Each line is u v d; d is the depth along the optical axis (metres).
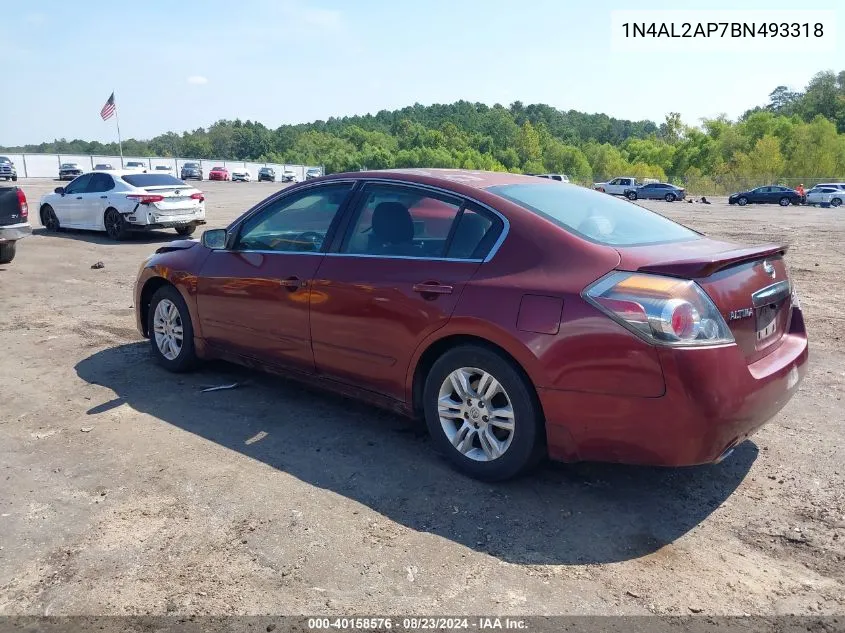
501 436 3.65
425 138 154.88
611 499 3.55
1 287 9.34
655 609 2.68
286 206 4.70
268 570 2.92
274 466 3.91
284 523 3.29
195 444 4.21
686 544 3.14
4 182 48.50
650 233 3.91
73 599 2.74
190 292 5.21
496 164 134.38
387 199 4.16
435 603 2.71
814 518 3.37
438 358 3.77
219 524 3.28
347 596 2.75
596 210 4.04
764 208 42.12
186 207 15.12
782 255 3.94
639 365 3.08
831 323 7.62
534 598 2.74
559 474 3.82
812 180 67.69
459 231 3.79
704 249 3.63
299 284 4.37
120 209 14.48
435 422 3.84
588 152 130.00
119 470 3.86
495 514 3.38
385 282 3.92
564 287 3.29
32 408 4.82
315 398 5.04
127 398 5.02
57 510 3.42
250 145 166.62
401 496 3.57
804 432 4.42
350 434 4.38
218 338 5.08
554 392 3.29
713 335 3.09
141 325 5.91
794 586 2.83
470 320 3.52
